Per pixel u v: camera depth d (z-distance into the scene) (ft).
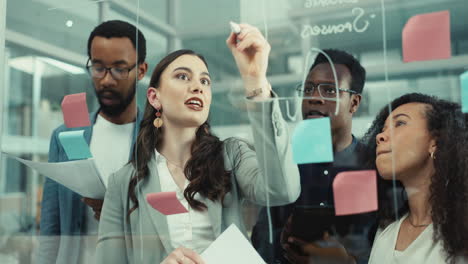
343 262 2.45
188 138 2.79
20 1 3.29
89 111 3.03
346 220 2.47
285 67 2.65
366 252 2.42
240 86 2.72
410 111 2.41
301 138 2.53
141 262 2.74
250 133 2.69
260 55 2.70
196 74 2.82
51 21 3.20
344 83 2.54
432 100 2.37
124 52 2.99
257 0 2.74
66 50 3.14
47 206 3.10
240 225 2.64
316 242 2.52
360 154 2.47
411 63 2.43
